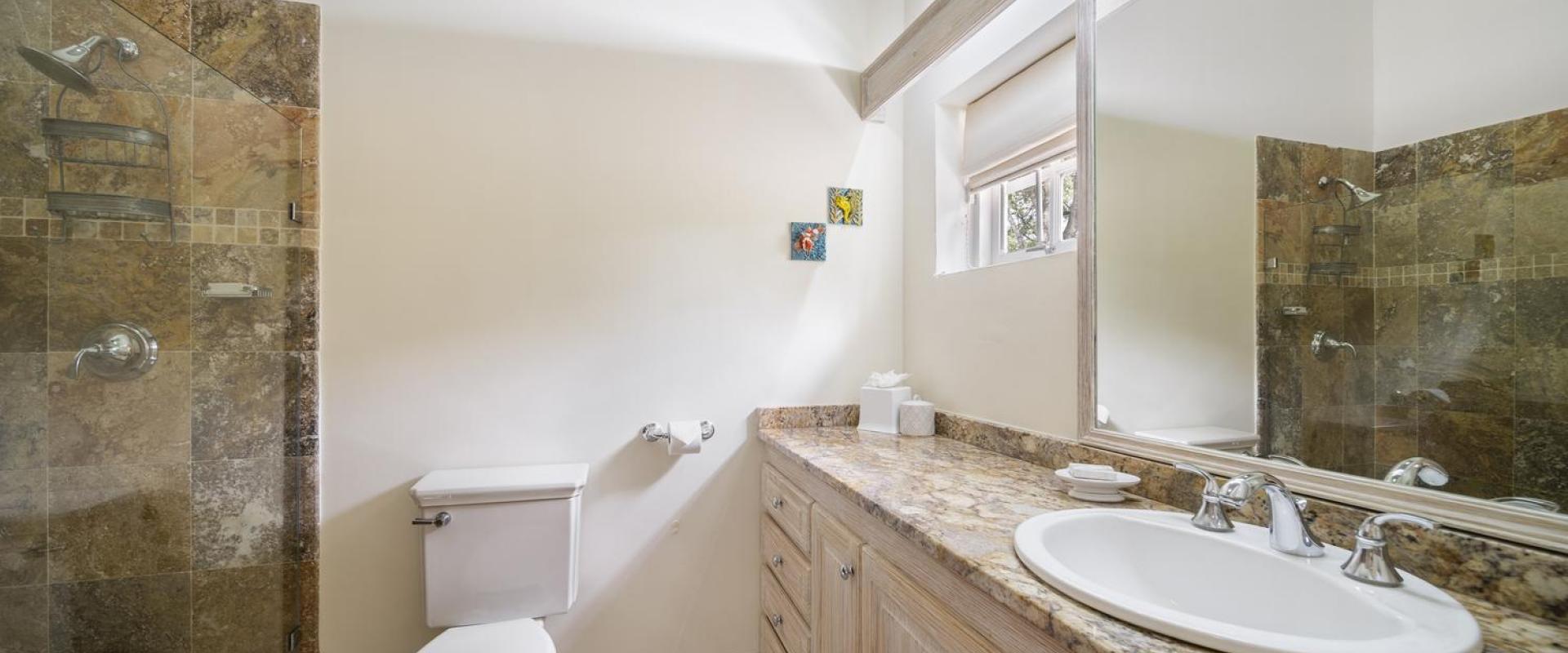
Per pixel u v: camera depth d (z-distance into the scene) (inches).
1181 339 43.4
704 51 77.0
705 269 76.3
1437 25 29.5
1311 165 35.2
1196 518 36.9
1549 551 25.4
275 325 61.7
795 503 63.8
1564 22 25.3
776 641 70.4
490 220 68.7
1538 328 26.0
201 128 57.4
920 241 81.3
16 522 47.3
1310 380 35.0
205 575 58.2
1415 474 30.3
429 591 60.4
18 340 47.8
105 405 52.7
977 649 32.8
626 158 73.6
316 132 63.6
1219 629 23.0
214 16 61.6
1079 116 53.4
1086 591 26.6
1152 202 46.0
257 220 60.6
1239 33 39.6
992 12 55.8
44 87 48.8
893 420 74.8
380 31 65.9
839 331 81.9
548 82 71.1
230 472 59.5
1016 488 48.3
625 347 73.0
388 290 65.5
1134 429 47.2
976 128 75.8
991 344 66.0
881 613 44.2
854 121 82.8
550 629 70.5
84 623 51.6
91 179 51.6
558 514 63.3
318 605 63.2
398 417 65.6
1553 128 25.6
